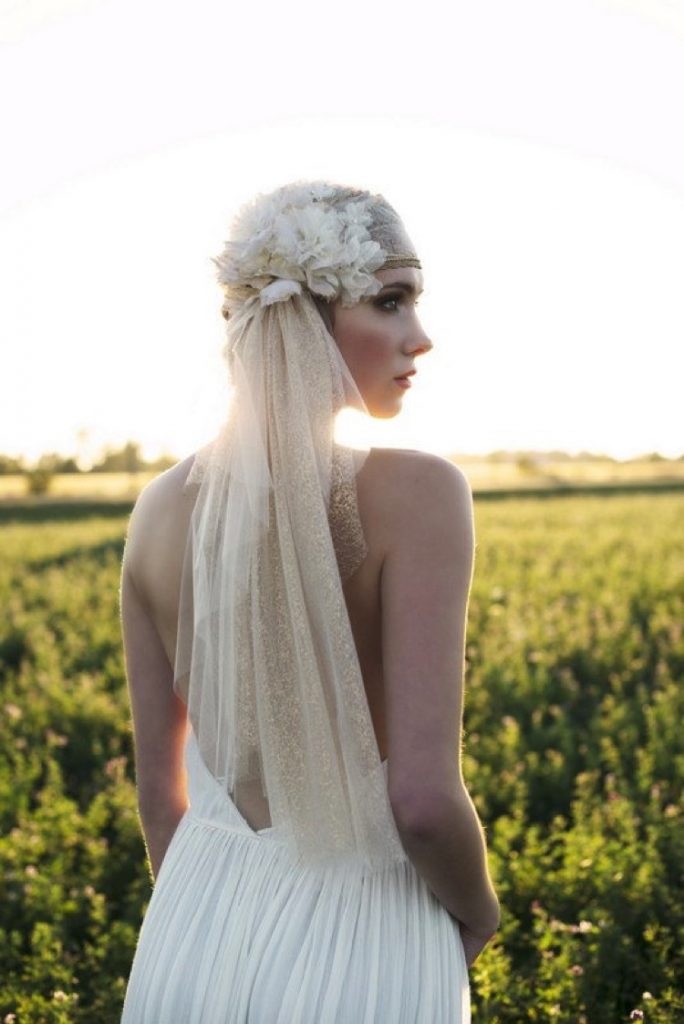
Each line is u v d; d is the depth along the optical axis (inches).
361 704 64.7
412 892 68.4
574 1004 144.2
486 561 763.4
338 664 64.4
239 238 69.4
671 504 1541.6
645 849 189.8
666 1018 134.7
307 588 65.2
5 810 246.2
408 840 63.0
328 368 67.1
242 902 68.4
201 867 71.7
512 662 388.8
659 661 414.6
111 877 206.8
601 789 258.4
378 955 65.7
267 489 66.6
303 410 66.2
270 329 68.7
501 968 149.4
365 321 69.7
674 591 569.9
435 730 62.7
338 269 67.1
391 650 64.4
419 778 62.0
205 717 71.9
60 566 952.3
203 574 70.0
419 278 71.5
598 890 176.1
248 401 67.6
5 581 741.3
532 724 329.7
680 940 159.5
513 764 269.3
